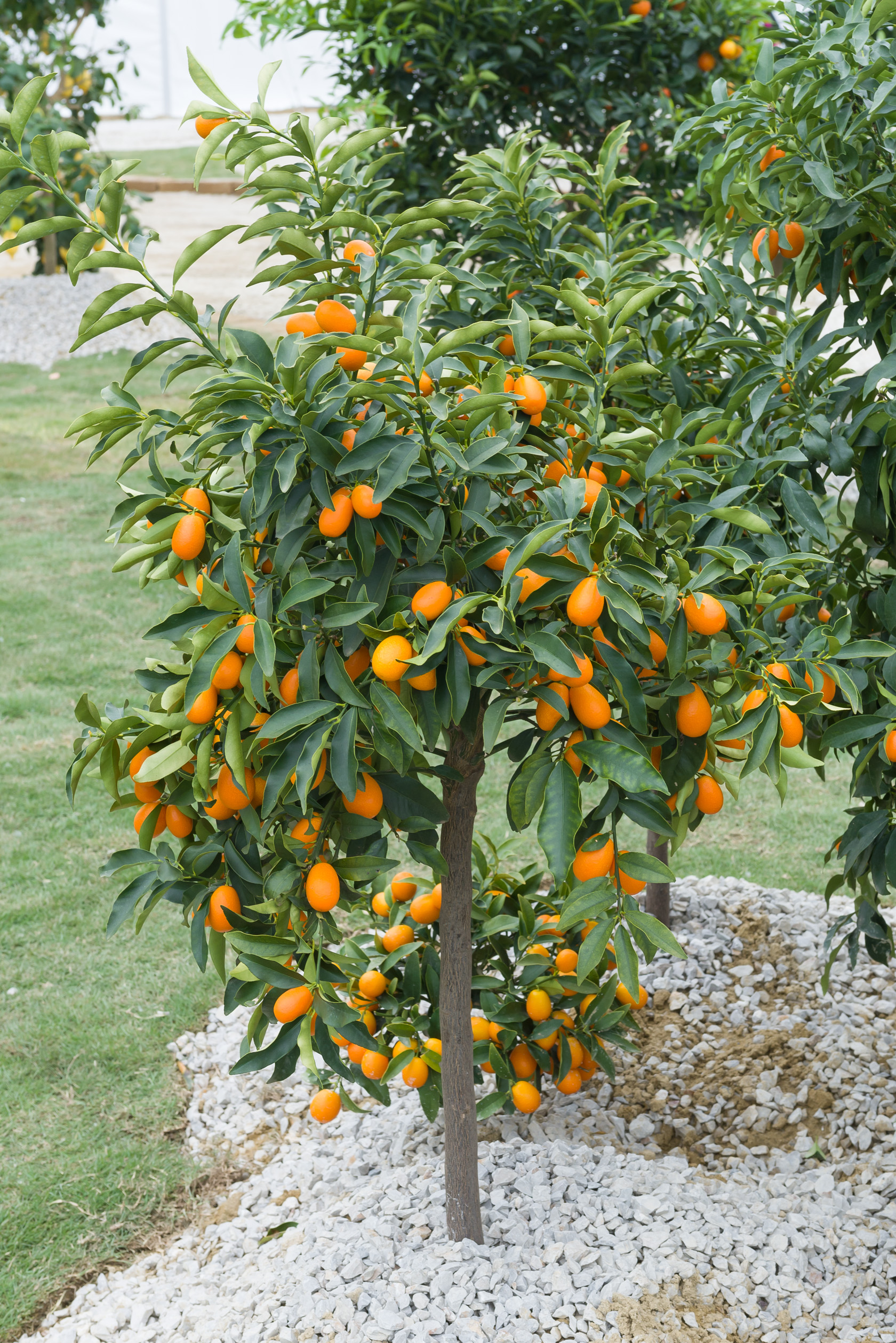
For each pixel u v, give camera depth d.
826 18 2.36
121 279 13.34
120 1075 3.41
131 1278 2.68
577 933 2.93
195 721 1.71
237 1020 3.64
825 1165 2.88
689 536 1.97
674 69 4.86
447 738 2.13
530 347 2.01
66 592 7.00
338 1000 1.91
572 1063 2.96
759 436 2.33
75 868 4.48
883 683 2.20
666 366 2.57
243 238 1.91
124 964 3.92
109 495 8.61
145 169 20.28
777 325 2.58
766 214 2.66
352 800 1.66
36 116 10.73
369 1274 2.38
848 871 2.55
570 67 4.68
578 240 4.77
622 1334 2.18
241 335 1.82
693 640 1.87
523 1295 2.29
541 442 1.96
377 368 1.79
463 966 2.35
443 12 4.48
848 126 2.12
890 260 2.17
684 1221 2.51
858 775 2.19
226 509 1.93
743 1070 3.26
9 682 5.87
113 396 1.90
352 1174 2.91
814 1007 3.48
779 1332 2.23
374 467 1.64
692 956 3.74
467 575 1.78
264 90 1.89
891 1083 3.09
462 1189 2.44
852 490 5.78
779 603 1.81
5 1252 2.78
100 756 2.06
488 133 4.65
